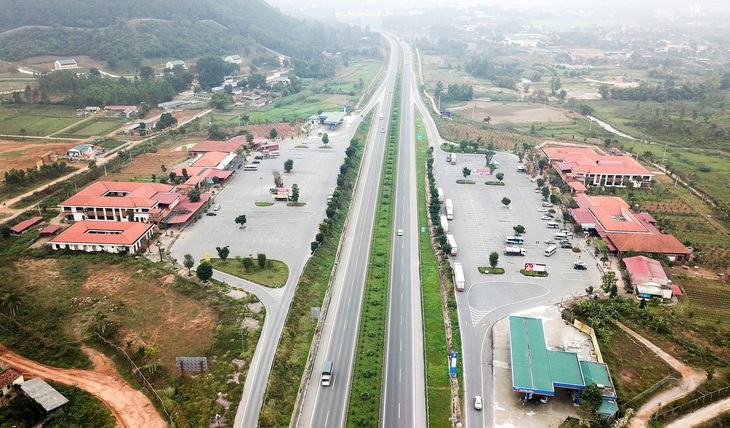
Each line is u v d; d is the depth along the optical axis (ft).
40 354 403.95
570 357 401.90
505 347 433.48
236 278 518.78
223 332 429.79
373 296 505.66
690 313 473.67
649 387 386.52
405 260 581.53
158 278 511.81
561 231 636.89
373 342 438.40
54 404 346.54
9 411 336.29
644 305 475.31
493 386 391.45
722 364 411.13
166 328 437.99
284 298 486.38
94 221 596.29
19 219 624.18
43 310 456.04
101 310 459.32
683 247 570.87
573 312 479.00
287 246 590.55
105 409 354.74
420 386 393.29
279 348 414.00
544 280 534.37
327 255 581.12
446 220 635.25
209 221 653.30
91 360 402.11
